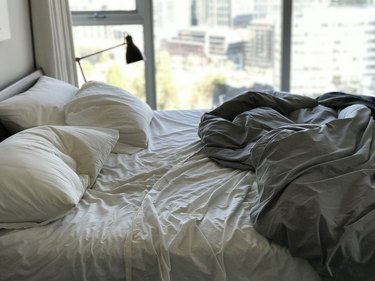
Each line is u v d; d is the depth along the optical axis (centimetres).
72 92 292
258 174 191
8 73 280
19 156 179
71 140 213
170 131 281
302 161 181
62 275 161
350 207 162
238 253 161
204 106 425
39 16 325
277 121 243
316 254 155
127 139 254
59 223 175
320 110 252
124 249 162
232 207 182
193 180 209
